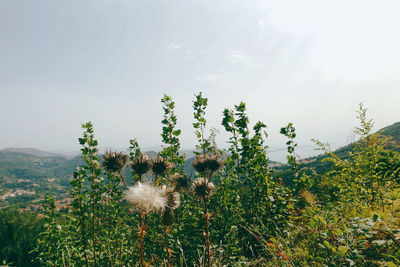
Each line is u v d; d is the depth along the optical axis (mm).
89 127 4617
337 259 2135
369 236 2152
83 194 4379
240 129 4988
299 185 5191
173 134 5059
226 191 4688
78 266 4402
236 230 4363
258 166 4723
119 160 2924
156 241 4266
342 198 5266
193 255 4074
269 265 3221
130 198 2387
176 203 2848
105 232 4852
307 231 3799
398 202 3719
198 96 5035
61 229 4598
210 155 3621
